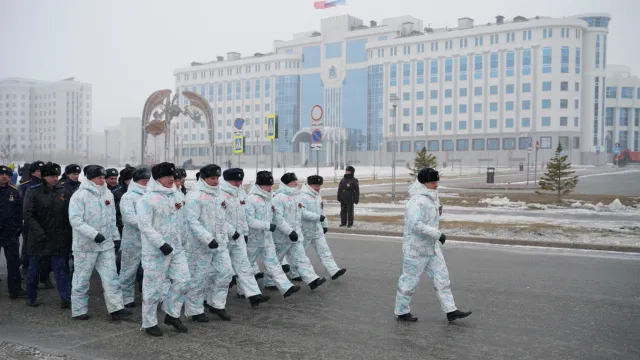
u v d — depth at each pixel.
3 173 7.60
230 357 5.35
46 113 193.50
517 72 91.50
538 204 22.75
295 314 6.99
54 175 7.14
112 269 6.77
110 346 5.69
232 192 7.20
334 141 87.19
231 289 8.57
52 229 7.14
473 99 95.56
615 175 50.25
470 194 27.95
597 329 6.27
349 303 7.54
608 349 5.59
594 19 93.31
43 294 8.13
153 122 60.44
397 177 51.69
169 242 6.16
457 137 97.19
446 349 5.58
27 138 195.12
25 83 199.50
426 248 6.50
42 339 5.94
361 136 108.25
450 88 97.69
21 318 6.80
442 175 56.00
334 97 111.25
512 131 92.19
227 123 123.25
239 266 7.28
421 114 100.62
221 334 6.14
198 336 6.07
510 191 30.06
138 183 7.32
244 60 120.06
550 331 6.19
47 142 193.00
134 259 7.38
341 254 11.71
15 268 7.78
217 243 6.51
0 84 195.50
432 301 7.60
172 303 6.25
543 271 9.66
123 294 7.41
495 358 5.32
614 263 10.46
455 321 6.60
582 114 93.38
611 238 13.10
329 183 41.41
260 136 118.56
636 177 46.06
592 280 8.90
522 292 8.08
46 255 7.13
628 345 5.71
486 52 93.94
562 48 88.81
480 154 95.06
